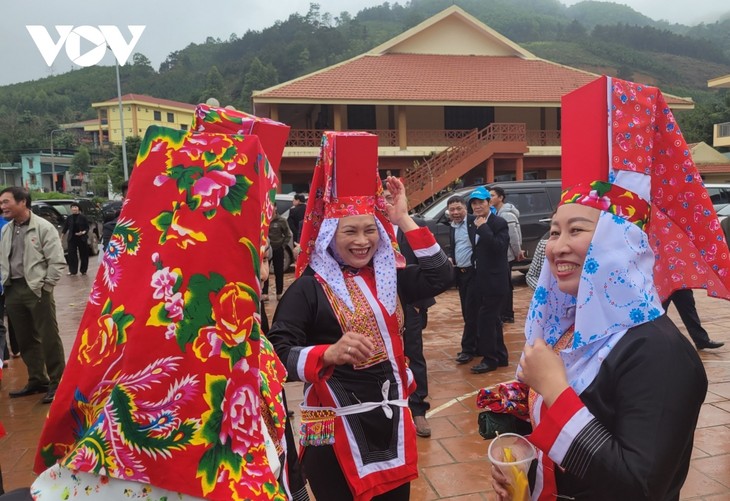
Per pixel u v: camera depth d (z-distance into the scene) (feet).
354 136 6.58
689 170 4.50
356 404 6.33
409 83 69.46
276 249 28.35
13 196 15.48
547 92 70.08
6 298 15.98
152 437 3.63
